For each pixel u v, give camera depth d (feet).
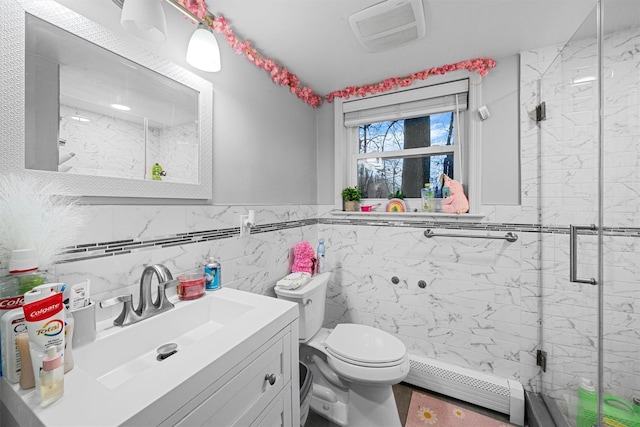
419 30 4.36
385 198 6.88
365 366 4.32
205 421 1.98
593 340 3.68
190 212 3.72
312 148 7.01
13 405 1.77
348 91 6.63
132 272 3.02
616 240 3.24
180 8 3.21
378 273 6.53
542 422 4.38
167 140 3.41
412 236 6.14
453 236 5.68
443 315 5.85
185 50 3.67
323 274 6.14
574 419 4.15
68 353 2.02
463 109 5.81
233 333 2.45
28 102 2.28
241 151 4.66
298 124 6.40
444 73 5.67
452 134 6.11
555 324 4.66
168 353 2.76
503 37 4.64
